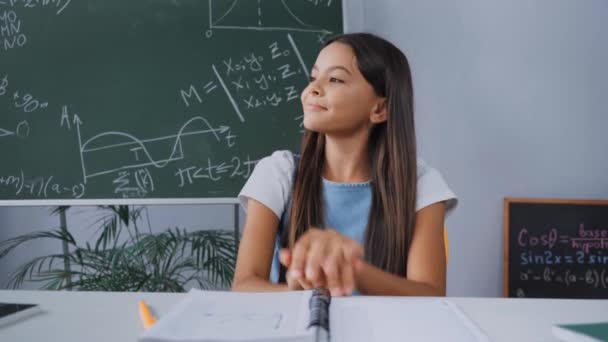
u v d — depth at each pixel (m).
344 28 1.58
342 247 0.49
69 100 1.57
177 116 1.56
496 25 1.61
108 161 1.56
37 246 1.98
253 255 0.81
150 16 1.58
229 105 1.57
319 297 0.44
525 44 1.61
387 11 1.63
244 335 0.34
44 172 1.57
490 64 1.61
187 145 1.56
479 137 1.62
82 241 1.96
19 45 1.59
